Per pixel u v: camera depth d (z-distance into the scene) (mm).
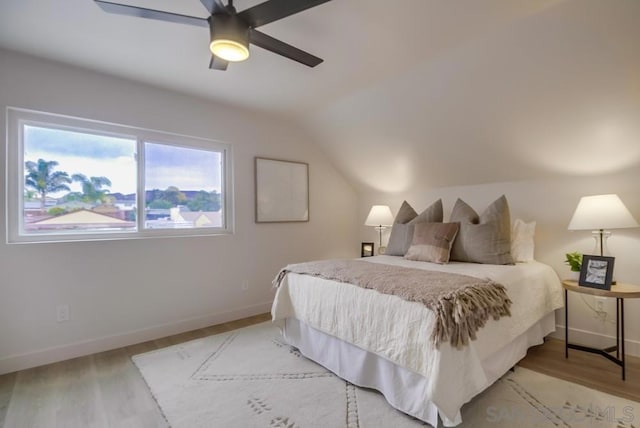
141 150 2867
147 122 2838
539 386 1961
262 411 1765
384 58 2355
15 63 2275
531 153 2699
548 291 2469
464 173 3320
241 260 3451
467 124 2787
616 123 2168
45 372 2229
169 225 3039
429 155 3344
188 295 3068
